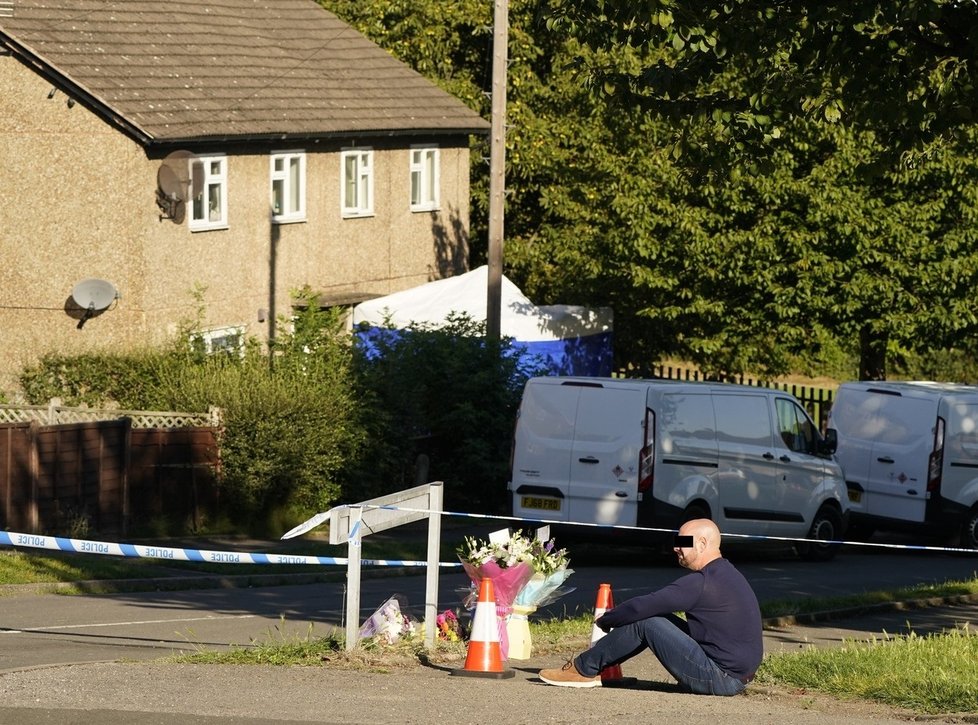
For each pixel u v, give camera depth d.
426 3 90.81
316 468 53.75
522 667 25.27
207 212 65.38
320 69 77.44
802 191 65.06
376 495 56.75
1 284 62.94
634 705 20.27
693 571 22.16
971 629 33.34
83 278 61.97
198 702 19.73
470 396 58.69
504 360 59.50
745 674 21.45
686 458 46.28
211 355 56.56
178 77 66.94
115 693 20.34
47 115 62.06
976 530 53.34
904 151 37.25
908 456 53.38
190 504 51.69
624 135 70.75
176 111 63.78
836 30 33.22
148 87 64.38
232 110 67.19
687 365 101.69
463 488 59.56
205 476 52.06
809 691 21.94
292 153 70.31
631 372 80.06
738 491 47.69
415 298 67.31
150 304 61.91
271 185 69.06
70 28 64.75
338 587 41.31
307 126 70.31
